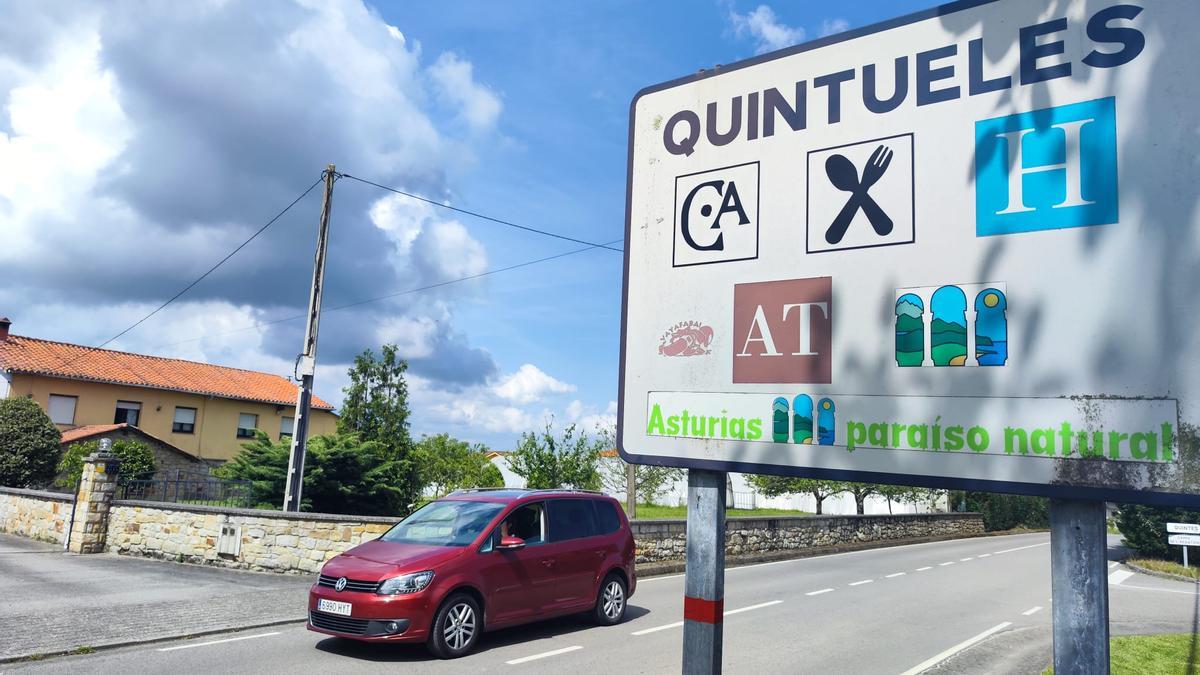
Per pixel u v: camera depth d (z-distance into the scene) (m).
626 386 4.04
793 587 15.05
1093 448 2.77
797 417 3.48
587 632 9.61
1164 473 2.64
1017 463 2.92
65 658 7.69
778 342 3.59
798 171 3.66
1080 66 2.99
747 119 3.86
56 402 32.25
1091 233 2.89
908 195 3.33
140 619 9.35
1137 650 9.15
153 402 35.34
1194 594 17.05
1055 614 2.79
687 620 3.71
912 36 3.43
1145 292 2.76
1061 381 2.87
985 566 20.75
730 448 3.65
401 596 7.81
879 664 8.48
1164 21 2.85
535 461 20.20
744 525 20.98
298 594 11.31
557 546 9.54
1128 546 26.92
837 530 26.25
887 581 16.61
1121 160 2.87
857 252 3.43
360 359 21.94
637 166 4.23
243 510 13.74
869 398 3.30
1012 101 3.13
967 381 3.07
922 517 33.84
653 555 16.86
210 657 7.84
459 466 34.09
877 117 3.47
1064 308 2.90
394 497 18.91
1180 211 2.73
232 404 38.41
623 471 34.72
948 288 3.17
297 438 16.03
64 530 16.75
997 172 3.12
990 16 3.23
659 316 3.99
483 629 8.45
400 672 7.44
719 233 3.87
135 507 15.50
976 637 10.23
